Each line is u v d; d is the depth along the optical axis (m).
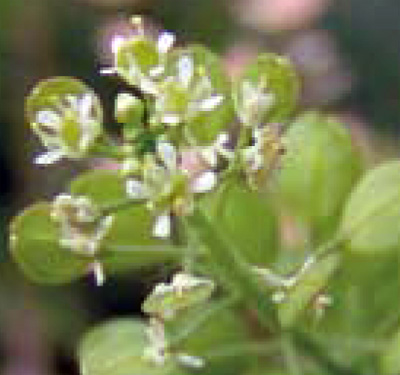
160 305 0.05
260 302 0.05
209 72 0.05
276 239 0.05
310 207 0.06
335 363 0.06
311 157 0.06
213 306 0.05
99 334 0.05
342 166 0.06
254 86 0.05
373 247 0.05
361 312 0.06
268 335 0.06
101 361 0.05
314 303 0.05
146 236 0.05
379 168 0.05
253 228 0.05
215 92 0.05
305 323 0.05
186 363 0.05
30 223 0.05
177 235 0.05
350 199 0.05
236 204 0.05
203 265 0.05
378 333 0.06
